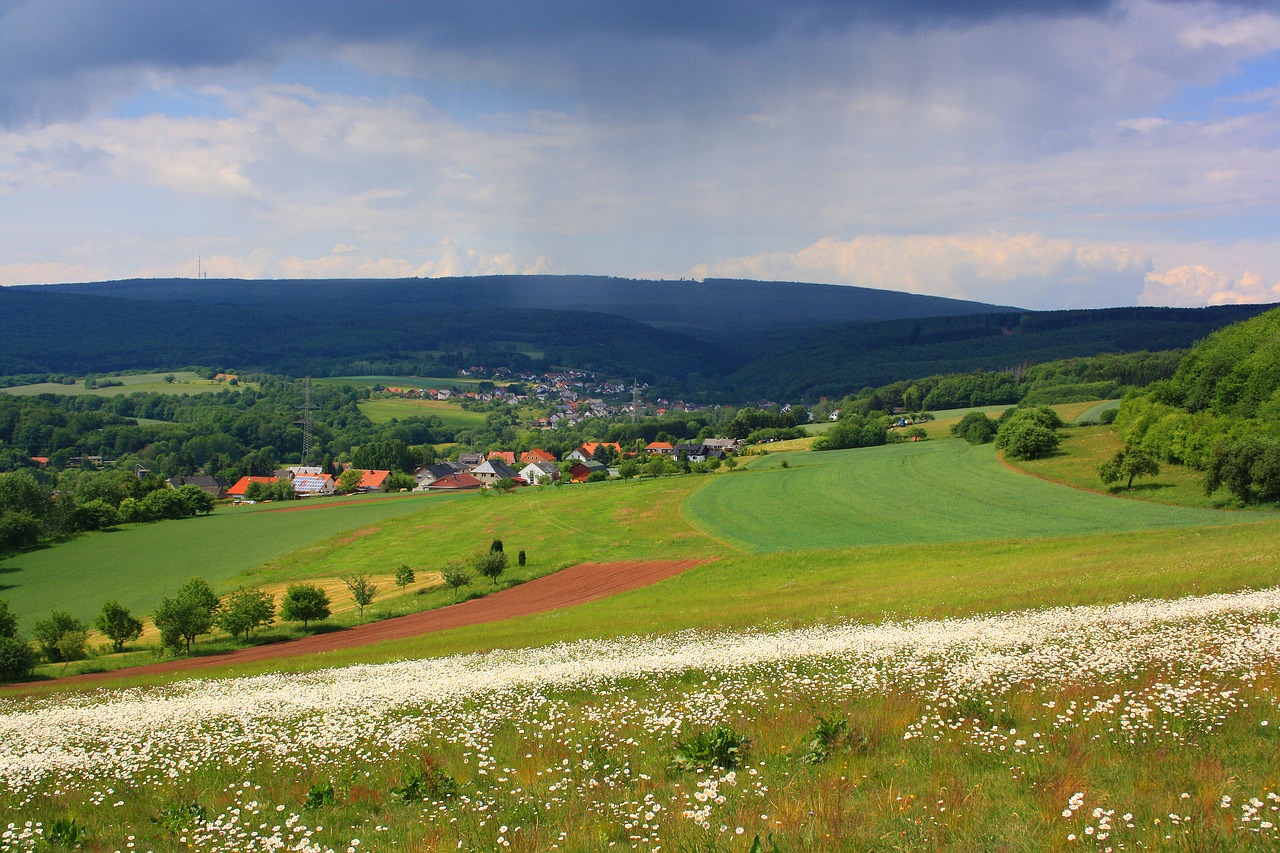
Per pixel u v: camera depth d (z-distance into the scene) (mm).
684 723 15961
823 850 8836
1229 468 70875
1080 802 9195
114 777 16203
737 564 65625
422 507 128625
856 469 124938
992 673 16625
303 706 21438
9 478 112500
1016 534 69500
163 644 53781
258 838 11500
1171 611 22844
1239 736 11539
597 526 99875
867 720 14336
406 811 12297
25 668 48688
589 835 10195
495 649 34719
